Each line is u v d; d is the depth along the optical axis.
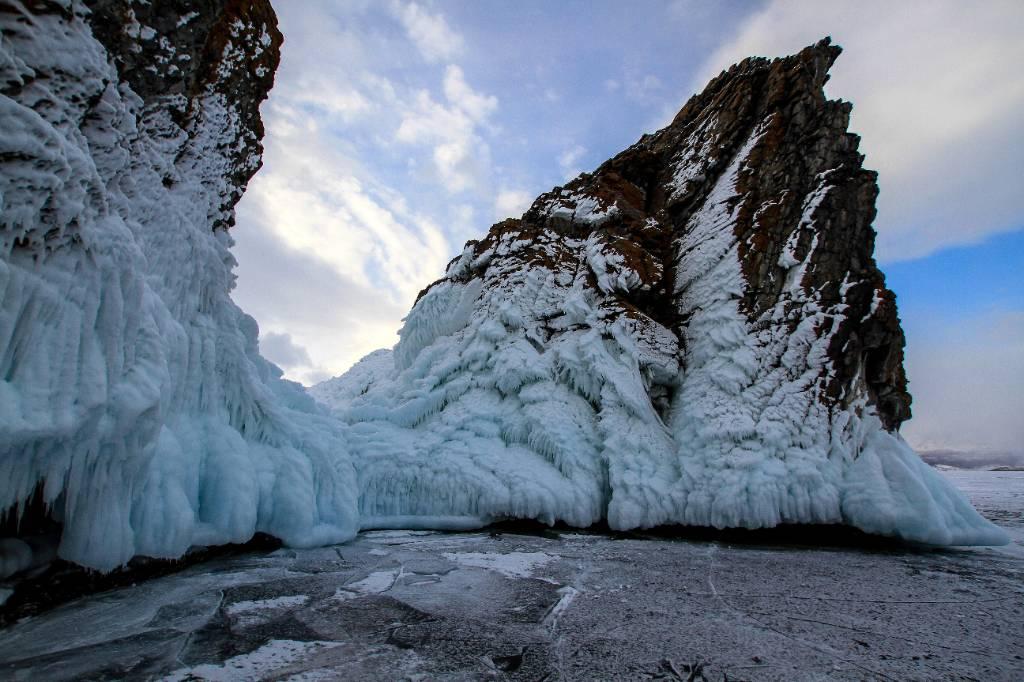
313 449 4.90
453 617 2.75
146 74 3.53
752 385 5.92
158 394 2.91
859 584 3.54
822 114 7.39
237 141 4.70
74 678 1.93
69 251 2.57
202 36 3.98
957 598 3.22
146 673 1.99
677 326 7.30
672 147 9.75
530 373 6.84
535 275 8.01
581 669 2.12
